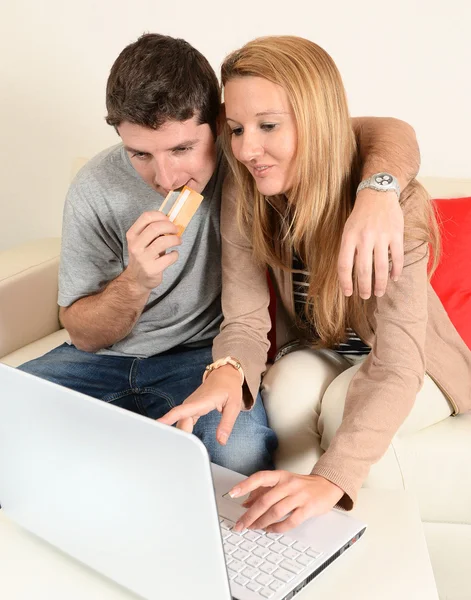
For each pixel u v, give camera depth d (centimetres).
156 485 84
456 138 205
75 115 230
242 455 132
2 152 238
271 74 115
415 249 121
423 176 192
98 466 89
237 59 119
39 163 237
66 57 224
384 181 113
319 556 96
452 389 139
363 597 91
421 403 135
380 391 116
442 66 200
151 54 123
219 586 84
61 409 90
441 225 156
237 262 141
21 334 177
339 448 109
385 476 135
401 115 207
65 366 154
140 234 126
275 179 122
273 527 100
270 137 118
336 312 135
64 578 97
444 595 143
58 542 101
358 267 107
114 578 95
